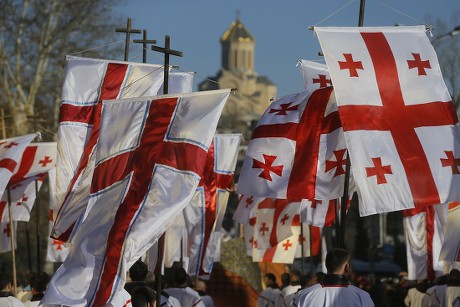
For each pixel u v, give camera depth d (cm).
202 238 3853
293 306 2355
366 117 2681
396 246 12800
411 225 4756
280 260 4772
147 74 3522
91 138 3025
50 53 10012
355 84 2705
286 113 3259
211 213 3862
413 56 2752
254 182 3228
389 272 12344
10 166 3622
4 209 4525
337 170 3180
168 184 2455
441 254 3491
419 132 2688
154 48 2655
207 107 2516
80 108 3453
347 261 2316
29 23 9912
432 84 2731
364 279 6444
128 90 3488
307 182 3186
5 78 9744
